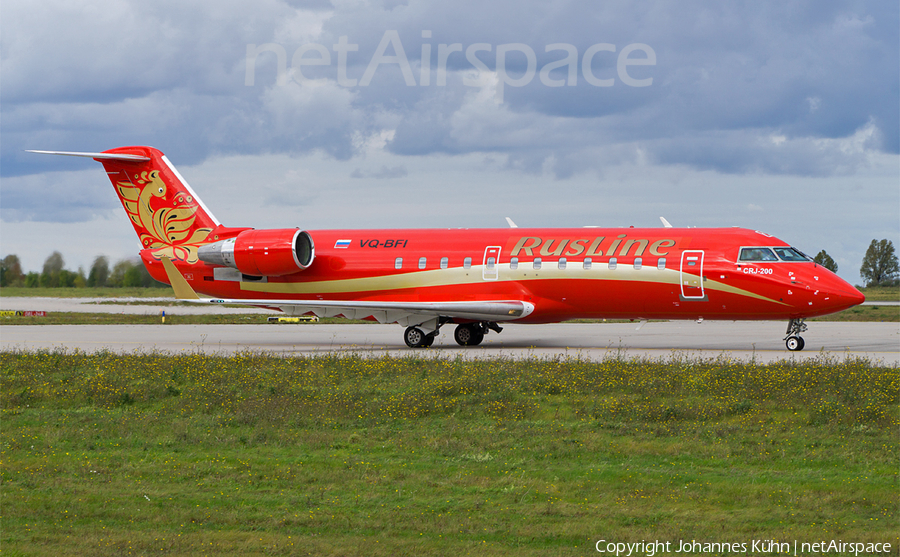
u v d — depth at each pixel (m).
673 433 51.34
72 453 47.81
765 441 49.03
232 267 113.62
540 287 103.12
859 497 38.41
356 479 41.91
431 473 42.81
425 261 108.06
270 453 47.53
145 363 82.81
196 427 53.91
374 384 70.06
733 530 34.50
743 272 96.69
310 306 107.31
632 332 140.25
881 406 57.16
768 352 99.38
